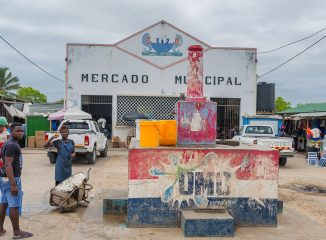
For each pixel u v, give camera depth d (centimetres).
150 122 718
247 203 691
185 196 682
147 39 2486
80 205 850
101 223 704
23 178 1233
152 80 2497
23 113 2859
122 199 772
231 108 2544
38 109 3158
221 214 658
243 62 2527
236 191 689
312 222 732
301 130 2562
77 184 816
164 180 680
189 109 743
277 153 693
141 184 677
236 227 686
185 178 682
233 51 2523
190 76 761
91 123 1716
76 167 1516
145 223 677
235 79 2527
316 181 1265
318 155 1916
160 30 2488
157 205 679
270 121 2150
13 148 604
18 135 615
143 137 721
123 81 2483
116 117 2461
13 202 609
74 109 2195
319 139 2002
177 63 2495
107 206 768
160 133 733
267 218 693
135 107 2473
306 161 1919
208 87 2519
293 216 775
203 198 685
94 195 901
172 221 680
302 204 915
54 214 782
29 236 628
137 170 677
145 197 678
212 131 746
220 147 723
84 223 704
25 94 6638
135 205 676
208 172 686
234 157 690
